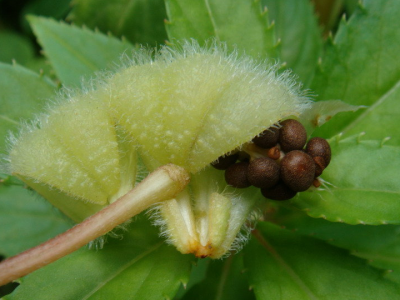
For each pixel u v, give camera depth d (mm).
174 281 58
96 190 56
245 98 54
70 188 56
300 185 56
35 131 57
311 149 58
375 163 63
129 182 57
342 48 73
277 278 63
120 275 59
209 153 55
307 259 64
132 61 61
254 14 71
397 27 72
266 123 55
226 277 73
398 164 63
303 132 56
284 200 62
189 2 70
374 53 73
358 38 73
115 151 56
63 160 56
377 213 60
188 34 70
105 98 56
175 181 54
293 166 55
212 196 55
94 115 56
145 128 55
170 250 60
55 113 57
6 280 50
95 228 52
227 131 54
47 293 58
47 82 73
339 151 65
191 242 54
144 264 59
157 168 55
